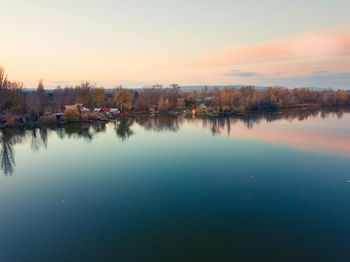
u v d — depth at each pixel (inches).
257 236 743.1
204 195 1025.5
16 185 1151.6
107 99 4933.6
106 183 1168.8
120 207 932.6
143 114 4160.9
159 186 1126.4
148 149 1803.6
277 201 960.3
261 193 1033.5
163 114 4168.3
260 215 858.8
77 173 1310.3
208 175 1255.5
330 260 640.4
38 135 2325.3
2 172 1330.0
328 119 3147.1
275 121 3068.4
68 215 877.2
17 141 2079.2
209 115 3912.4
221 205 934.4
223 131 2452.0
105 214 882.1
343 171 1269.7
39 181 1200.2
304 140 1959.9
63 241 729.0
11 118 2711.6
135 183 1165.7
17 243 720.3
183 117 3754.9
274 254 666.2
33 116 2999.5
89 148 1846.7
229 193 1039.0
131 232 771.4
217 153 1654.8
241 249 687.1
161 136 2278.5
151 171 1331.2
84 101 4234.7
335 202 941.8
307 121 3002.0
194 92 7480.3
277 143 1879.9
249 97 4692.4
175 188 1101.1
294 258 649.6
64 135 2338.8
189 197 1008.9
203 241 725.3
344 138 2001.7
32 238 743.7
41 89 3528.5
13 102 3304.6
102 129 2689.5
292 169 1312.7
